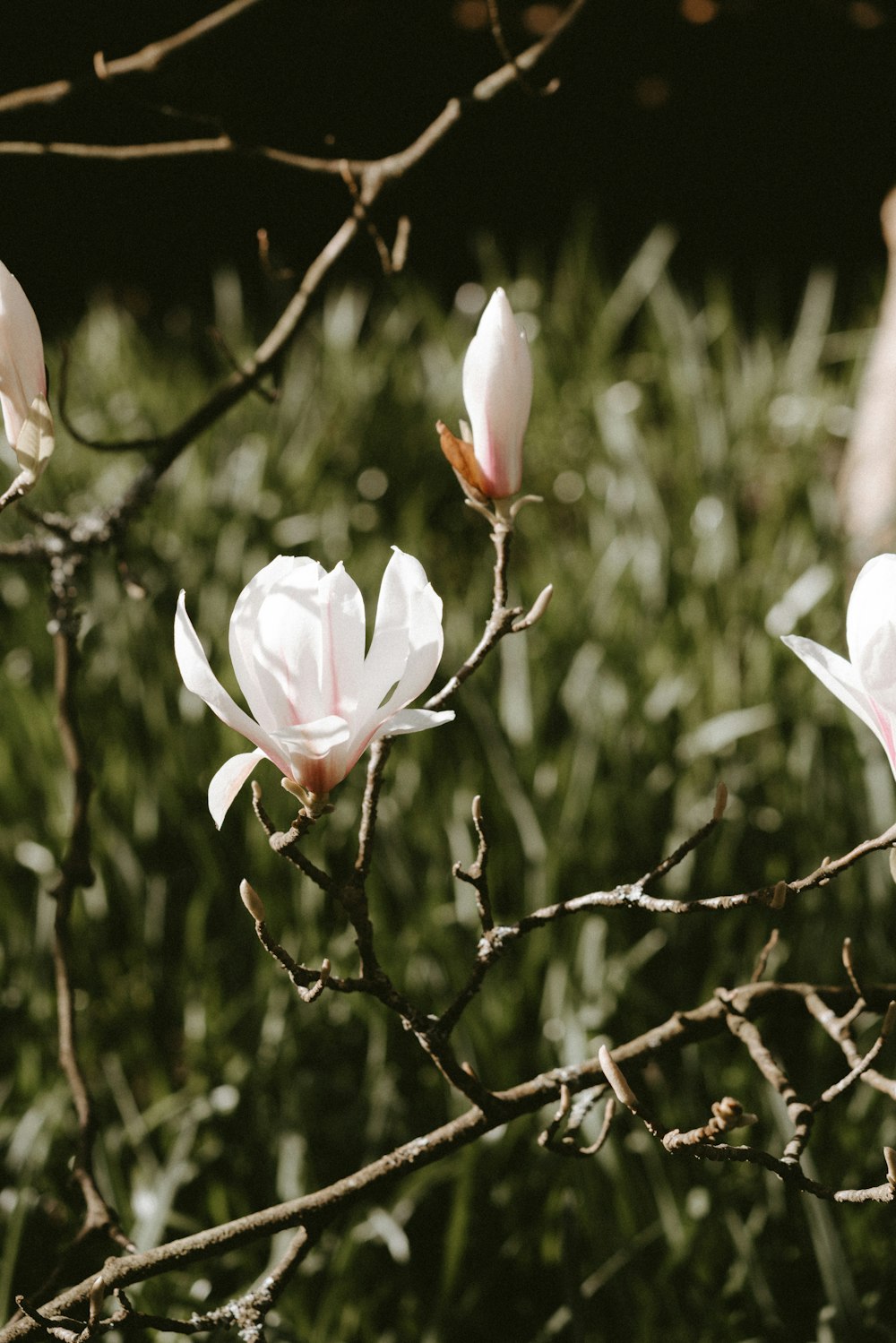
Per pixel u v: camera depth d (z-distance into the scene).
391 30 4.32
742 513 3.18
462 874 1.34
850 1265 1.74
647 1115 1.30
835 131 5.09
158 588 2.91
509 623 1.35
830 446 3.62
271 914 2.19
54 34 4.40
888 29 4.52
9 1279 1.67
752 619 2.72
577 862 2.19
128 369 3.92
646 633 2.73
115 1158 1.80
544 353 3.82
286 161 1.62
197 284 4.99
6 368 1.32
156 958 2.22
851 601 1.27
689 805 2.35
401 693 1.27
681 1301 1.74
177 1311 1.67
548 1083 1.41
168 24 4.43
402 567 1.26
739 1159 1.30
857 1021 1.90
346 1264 1.71
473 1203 1.81
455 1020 1.35
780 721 2.47
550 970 2.01
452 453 1.34
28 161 4.82
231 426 3.49
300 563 1.26
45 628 2.72
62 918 1.59
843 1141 1.78
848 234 5.15
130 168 4.92
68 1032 1.57
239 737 2.44
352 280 4.76
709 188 5.23
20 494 1.33
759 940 2.11
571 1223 1.65
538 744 2.40
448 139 1.61
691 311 4.73
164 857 2.45
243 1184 1.86
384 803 2.26
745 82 4.96
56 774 2.44
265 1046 2.01
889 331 2.96
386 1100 1.87
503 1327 1.78
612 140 5.16
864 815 2.23
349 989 1.33
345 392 3.67
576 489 3.53
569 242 5.04
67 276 4.98
